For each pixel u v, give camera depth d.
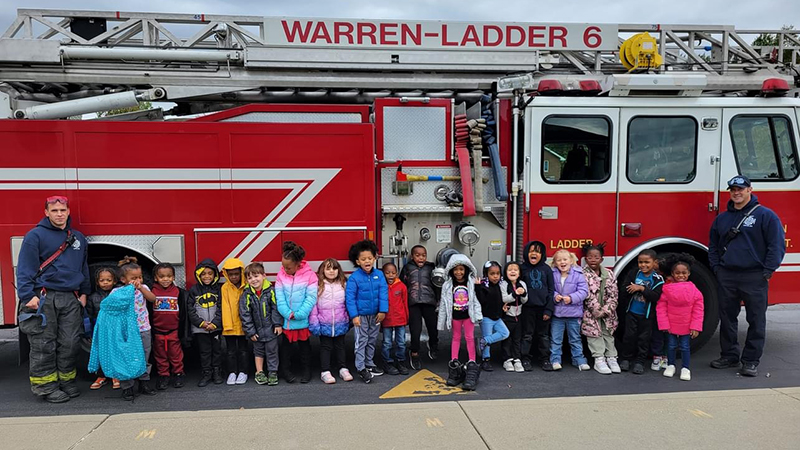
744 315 7.25
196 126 4.57
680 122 5.12
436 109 5.03
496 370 4.92
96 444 3.27
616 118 5.05
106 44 5.68
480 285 4.68
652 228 5.13
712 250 4.91
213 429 3.47
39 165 4.40
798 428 3.48
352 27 5.49
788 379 4.62
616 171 5.07
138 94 5.26
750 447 3.24
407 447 3.23
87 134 4.43
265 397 4.25
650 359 5.22
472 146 5.02
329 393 4.34
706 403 3.88
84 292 4.34
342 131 4.75
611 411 3.74
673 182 5.12
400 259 5.04
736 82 5.84
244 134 4.63
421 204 5.05
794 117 5.18
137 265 4.16
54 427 3.50
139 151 4.50
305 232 4.73
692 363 5.09
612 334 4.88
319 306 4.52
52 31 5.55
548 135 5.03
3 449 3.20
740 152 5.18
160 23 5.68
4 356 5.54
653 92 5.09
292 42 5.42
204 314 4.39
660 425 3.53
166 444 3.27
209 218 4.62
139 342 4.12
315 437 3.36
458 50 5.62
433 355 5.20
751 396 4.00
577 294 4.74
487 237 5.18
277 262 4.72
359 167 4.79
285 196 4.71
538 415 3.68
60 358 4.20
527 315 4.83
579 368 4.90
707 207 5.16
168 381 4.49
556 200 5.04
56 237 4.12
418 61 5.57
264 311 4.43
